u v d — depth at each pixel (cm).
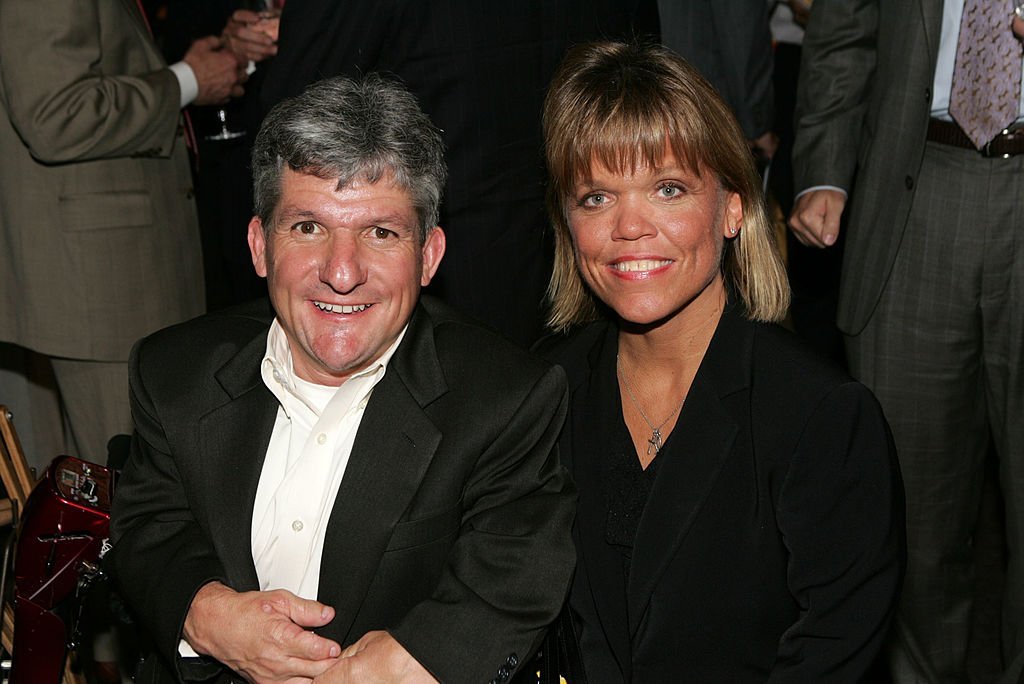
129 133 282
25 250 284
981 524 366
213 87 309
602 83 182
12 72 269
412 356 182
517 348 187
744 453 184
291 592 173
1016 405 262
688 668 190
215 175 374
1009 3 240
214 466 179
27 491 218
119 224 286
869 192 268
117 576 182
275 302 175
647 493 192
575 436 200
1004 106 245
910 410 271
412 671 166
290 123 166
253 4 359
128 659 268
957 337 264
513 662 170
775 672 183
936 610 277
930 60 253
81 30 272
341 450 179
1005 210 251
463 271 274
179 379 184
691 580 185
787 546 181
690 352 194
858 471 179
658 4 372
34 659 189
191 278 307
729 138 182
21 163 281
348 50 260
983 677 295
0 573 210
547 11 271
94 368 294
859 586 181
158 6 374
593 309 212
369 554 173
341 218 167
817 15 285
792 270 381
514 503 179
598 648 194
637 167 180
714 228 186
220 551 176
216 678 180
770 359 187
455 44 262
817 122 287
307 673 166
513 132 272
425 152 171
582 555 194
